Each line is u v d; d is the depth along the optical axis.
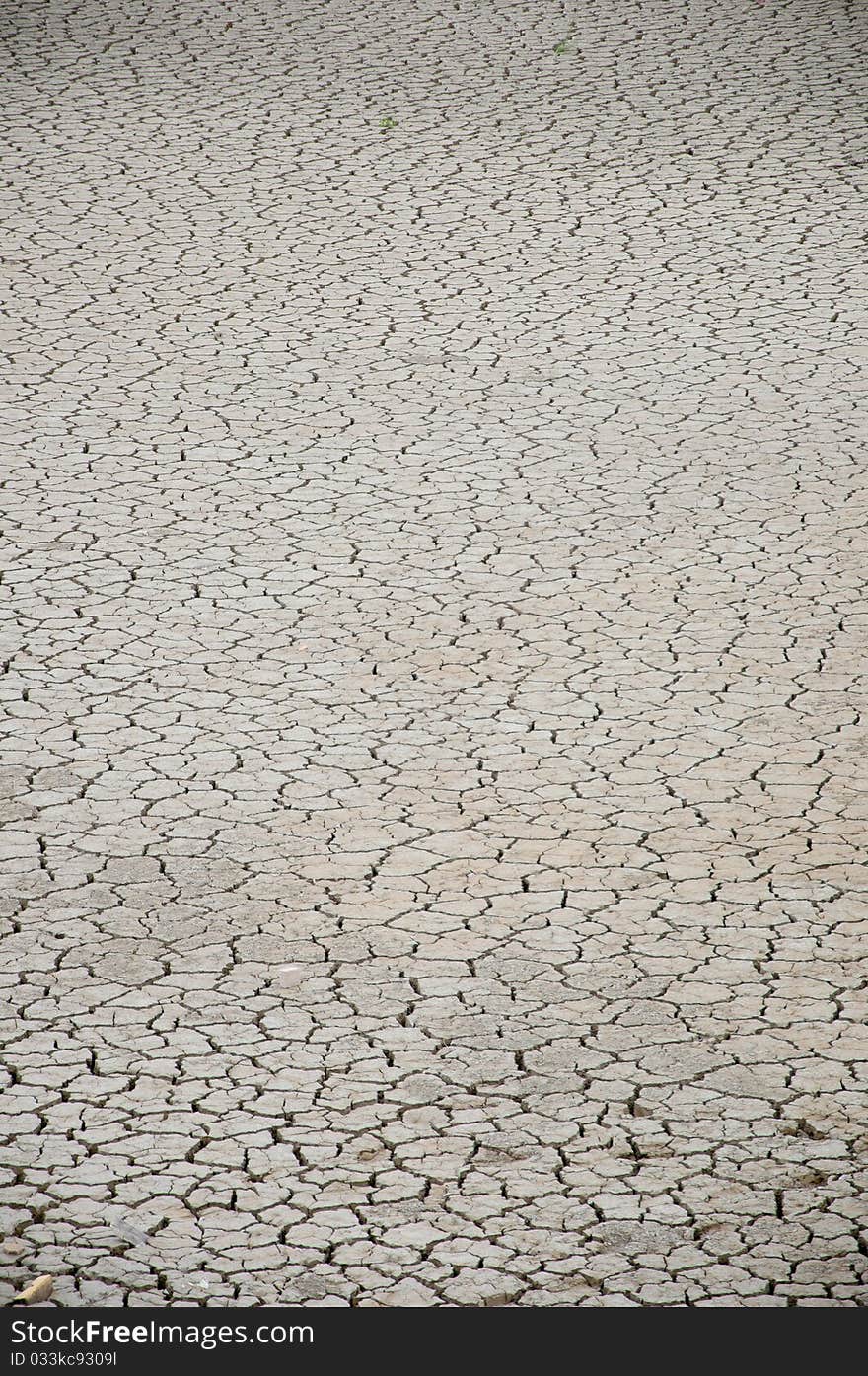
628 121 14.00
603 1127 4.91
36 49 15.82
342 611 7.64
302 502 8.55
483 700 7.00
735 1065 5.14
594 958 5.60
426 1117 4.95
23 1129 4.88
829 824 6.25
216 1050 5.20
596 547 8.14
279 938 5.68
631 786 6.48
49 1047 5.20
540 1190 4.70
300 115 14.16
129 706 6.95
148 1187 4.70
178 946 5.63
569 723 6.85
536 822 6.28
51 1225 4.57
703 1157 4.80
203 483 8.72
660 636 7.43
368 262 11.41
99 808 6.33
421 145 13.52
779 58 15.54
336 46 15.98
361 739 6.76
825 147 13.38
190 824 6.25
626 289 10.98
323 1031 5.28
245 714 6.90
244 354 10.14
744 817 6.30
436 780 6.52
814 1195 4.68
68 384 9.75
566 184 12.71
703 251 11.55
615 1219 4.60
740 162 13.12
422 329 10.46
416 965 5.57
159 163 13.10
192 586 7.82
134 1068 5.12
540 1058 5.17
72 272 11.20
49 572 7.91
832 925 5.74
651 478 8.77
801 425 9.27
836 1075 5.10
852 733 6.77
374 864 6.05
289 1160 4.80
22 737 6.74
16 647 7.33
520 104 14.45
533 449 9.07
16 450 9.02
